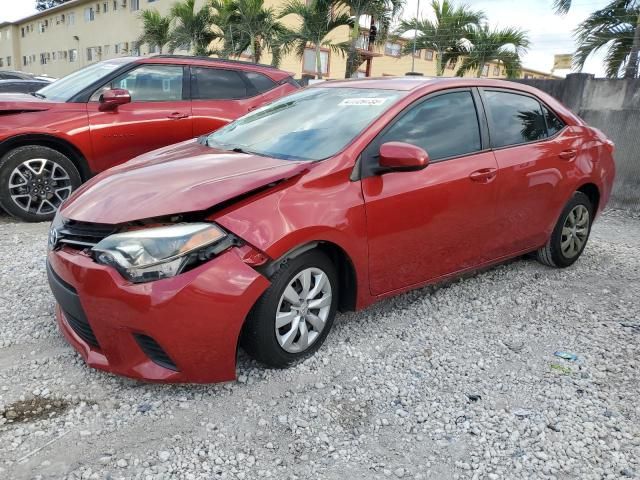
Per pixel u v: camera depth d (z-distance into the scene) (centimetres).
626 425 266
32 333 338
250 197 276
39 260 470
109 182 304
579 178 458
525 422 266
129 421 256
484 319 379
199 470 228
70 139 581
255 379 293
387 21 1469
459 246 376
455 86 386
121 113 617
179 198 266
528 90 444
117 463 228
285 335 294
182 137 657
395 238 331
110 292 252
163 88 657
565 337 358
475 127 388
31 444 238
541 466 237
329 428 258
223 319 259
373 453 243
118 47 3262
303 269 292
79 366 300
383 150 309
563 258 476
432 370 311
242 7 1794
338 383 293
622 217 776
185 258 252
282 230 273
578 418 270
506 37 1404
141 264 249
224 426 255
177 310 249
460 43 1447
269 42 1806
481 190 376
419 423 265
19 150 560
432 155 355
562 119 463
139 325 251
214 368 266
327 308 314
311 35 1514
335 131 339
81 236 271
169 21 2339
